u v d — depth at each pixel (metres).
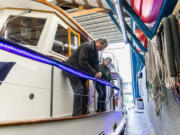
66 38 2.22
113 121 2.87
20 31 1.88
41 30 1.88
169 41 1.40
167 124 2.34
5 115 1.21
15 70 1.33
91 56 1.99
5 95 1.23
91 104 2.66
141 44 4.61
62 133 1.29
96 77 1.93
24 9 1.92
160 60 1.84
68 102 1.92
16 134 0.97
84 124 1.63
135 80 12.52
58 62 1.28
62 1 6.54
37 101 1.45
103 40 1.97
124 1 2.98
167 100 2.23
